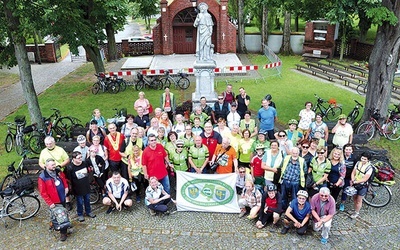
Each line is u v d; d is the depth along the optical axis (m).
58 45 31.56
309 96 18.34
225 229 8.34
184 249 7.72
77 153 8.34
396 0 11.66
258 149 8.84
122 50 32.19
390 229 8.21
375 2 11.48
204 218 8.79
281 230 8.21
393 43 12.27
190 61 27.34
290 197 8.66
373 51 12.84
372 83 13.02
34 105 13.38
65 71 27.03
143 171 9.06
